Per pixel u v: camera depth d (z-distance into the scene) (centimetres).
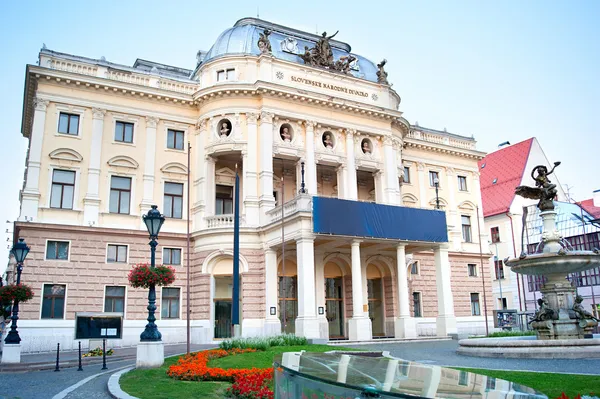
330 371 705
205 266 3747
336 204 3450
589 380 1378
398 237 3688
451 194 5353
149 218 2169
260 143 3931
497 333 3347
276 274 3678
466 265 5250
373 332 4441
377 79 4741
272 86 3938
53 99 3656
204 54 4994
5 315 2580
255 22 4678
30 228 3425
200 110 4075
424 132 5331
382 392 548
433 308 4803
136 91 3894
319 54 4381
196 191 3981
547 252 2394
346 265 4194
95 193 3662
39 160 3541
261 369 1816
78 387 1669
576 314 2288
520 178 6800
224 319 3769
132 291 3650
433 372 673
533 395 505
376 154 4416
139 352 2050
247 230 3744
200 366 1864
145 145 3919
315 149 4125
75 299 3469
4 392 1586
